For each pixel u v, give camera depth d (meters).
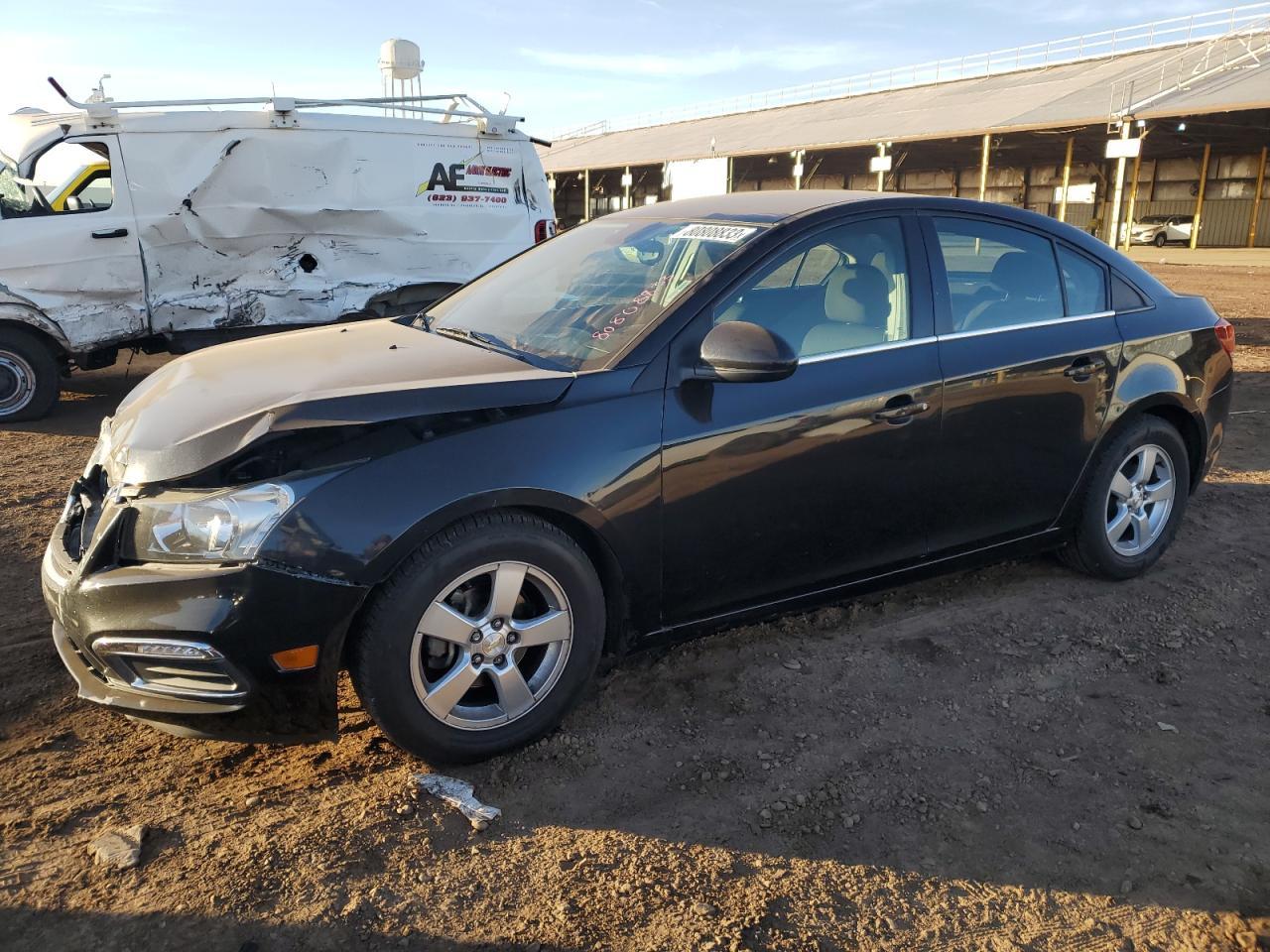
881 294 3.46
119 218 7.70
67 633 2.68
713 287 3.14
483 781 2.82
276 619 2.47
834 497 3.31
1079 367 3.84
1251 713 3.24
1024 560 4.48
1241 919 2.34
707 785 2.81
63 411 8.35
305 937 2.21
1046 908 2.37
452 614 2.70
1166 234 38.38
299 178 8.27
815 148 41.38
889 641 3.69
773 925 2.29
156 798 2.72
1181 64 36.56
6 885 2.36
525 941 2.22
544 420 2.80
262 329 8.48
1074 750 3.02
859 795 2.78
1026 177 46.31
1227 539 4.79
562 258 3.94
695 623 3.22
